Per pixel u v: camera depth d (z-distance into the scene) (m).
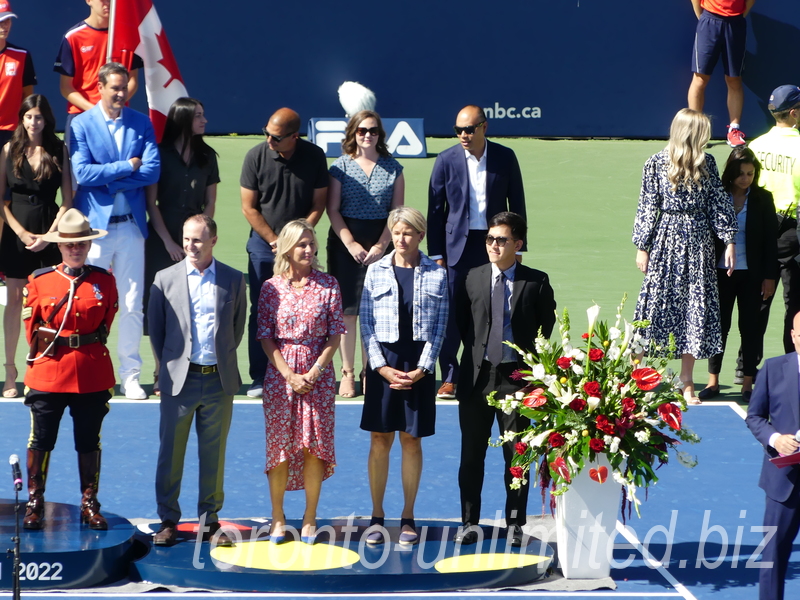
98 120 34.72
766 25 66.94
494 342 25.58
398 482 30.22
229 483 29.75
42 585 23.28
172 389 25.08
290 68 67.75
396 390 25.53
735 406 36.72
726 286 36.88
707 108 68.12
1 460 30.70
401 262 26.16
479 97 68.81
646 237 34.81
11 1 65.00
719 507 28.52
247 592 23.28
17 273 36.19
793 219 37.25
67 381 25.16
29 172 35.00
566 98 69.31
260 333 25.55
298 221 25.62
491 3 67.75
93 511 25.30
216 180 36.53
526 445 24.78
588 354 24.34
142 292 36.03
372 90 68.12
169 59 43.12
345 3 67.19
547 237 56.72
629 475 23.77
